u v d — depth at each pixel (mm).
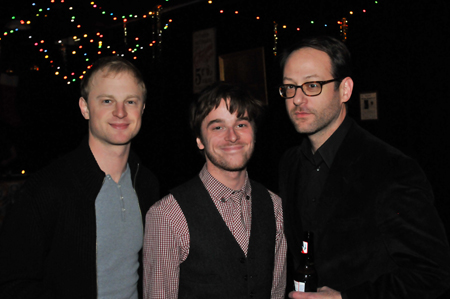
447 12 3215
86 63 6672
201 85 5195
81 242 1413
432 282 1169
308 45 1447
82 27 6262
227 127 1438
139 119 1523
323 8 3953
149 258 1418
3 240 1302
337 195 1399
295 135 4293
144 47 5875
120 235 1521
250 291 1432
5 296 1260
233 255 1428
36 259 1330
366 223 1326
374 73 3713
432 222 1211
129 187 1619
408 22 3447
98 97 1454
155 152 6121
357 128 1493
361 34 3756
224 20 4867
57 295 1389
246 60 4621
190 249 1404
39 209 1346
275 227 1572
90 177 1473
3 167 4074
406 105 3531
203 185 1506
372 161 1368
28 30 6332
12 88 6160
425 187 1264
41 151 6562
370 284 1265
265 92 4477
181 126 5691
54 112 6891
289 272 2561
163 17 5527
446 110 3281
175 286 1396
